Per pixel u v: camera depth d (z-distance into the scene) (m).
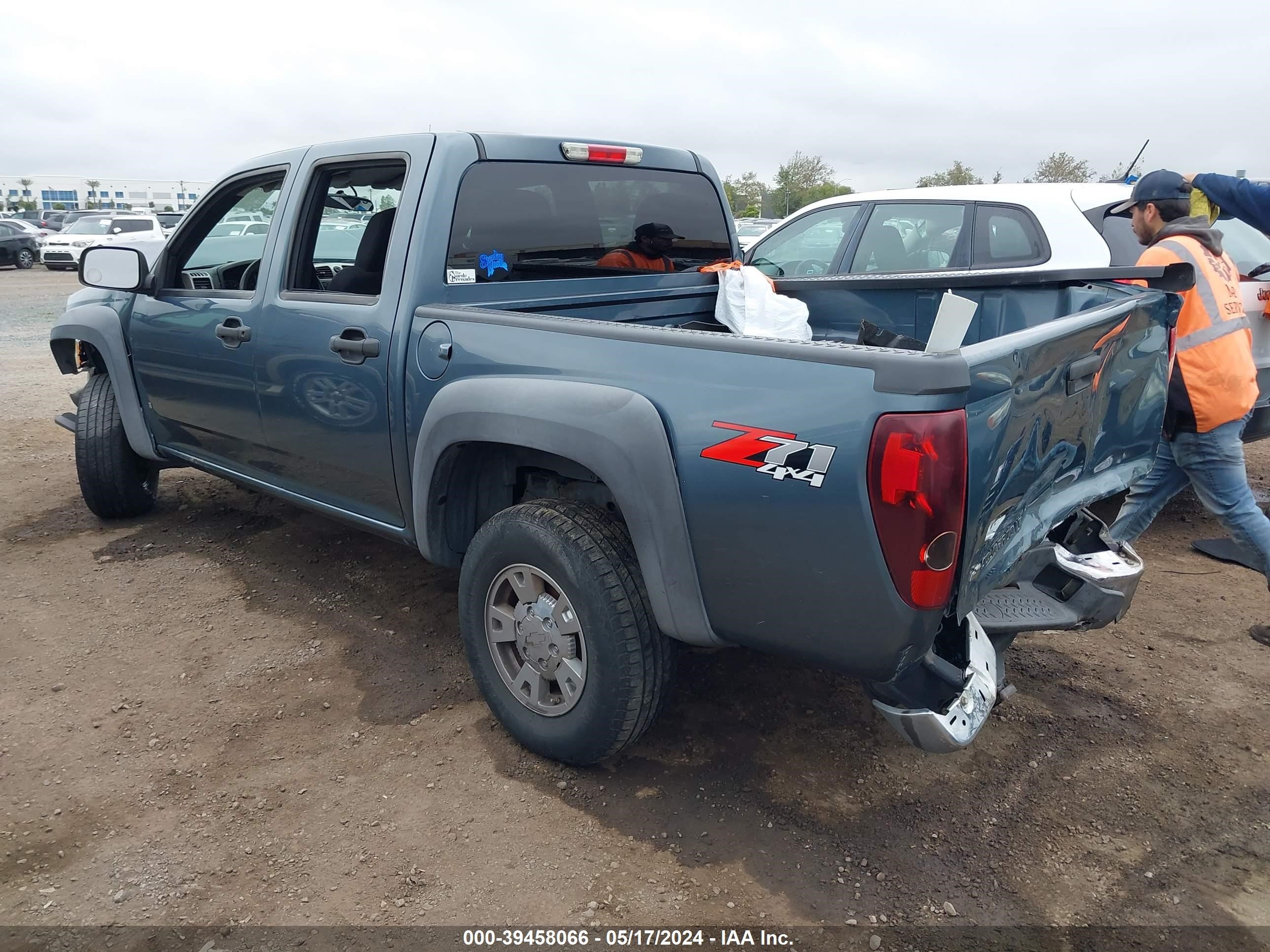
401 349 3.01
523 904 2.28
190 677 3.35
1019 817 2.64
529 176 3.30
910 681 2.24
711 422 2.22
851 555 2.03
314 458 3.50
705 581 2.33
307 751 2.91
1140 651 3.61
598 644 2.52
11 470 5.96
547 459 2.79
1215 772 2.85
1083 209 4.82
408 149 3.11
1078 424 2.56
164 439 4.46
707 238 4.11
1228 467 3.72
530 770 2.82
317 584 4.14
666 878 2.38
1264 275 4.63
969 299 3.57
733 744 2.96
